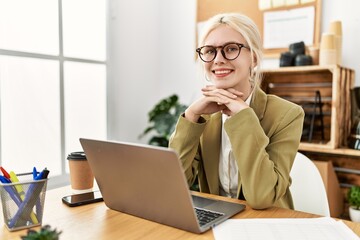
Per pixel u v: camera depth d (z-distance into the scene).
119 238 0.69
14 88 1.89
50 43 2.05
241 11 2.38
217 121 1.18
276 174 0.93
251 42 1.06
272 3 2.25
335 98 1.74
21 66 1.92
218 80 1.06
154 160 0.67
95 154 0.80
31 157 1.99
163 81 2.87
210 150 1.17
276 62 2.27
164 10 2.82
